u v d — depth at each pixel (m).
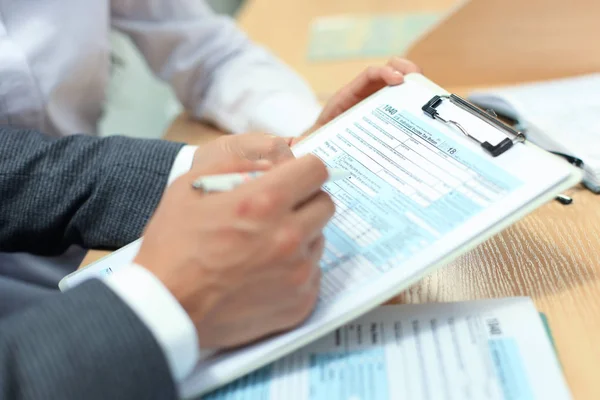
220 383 0.38
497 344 0.39
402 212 0.45
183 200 0.41
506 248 0.51
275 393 0.38
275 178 0.39
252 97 0.87
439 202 0.44
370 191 0.48
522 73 0.89
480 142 0.47
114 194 0.58
